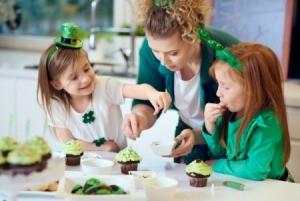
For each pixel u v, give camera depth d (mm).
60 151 1715
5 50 4148
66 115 1940
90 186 1268
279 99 1622
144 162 1715
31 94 3225
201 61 1830
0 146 1182
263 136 1551
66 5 3947
